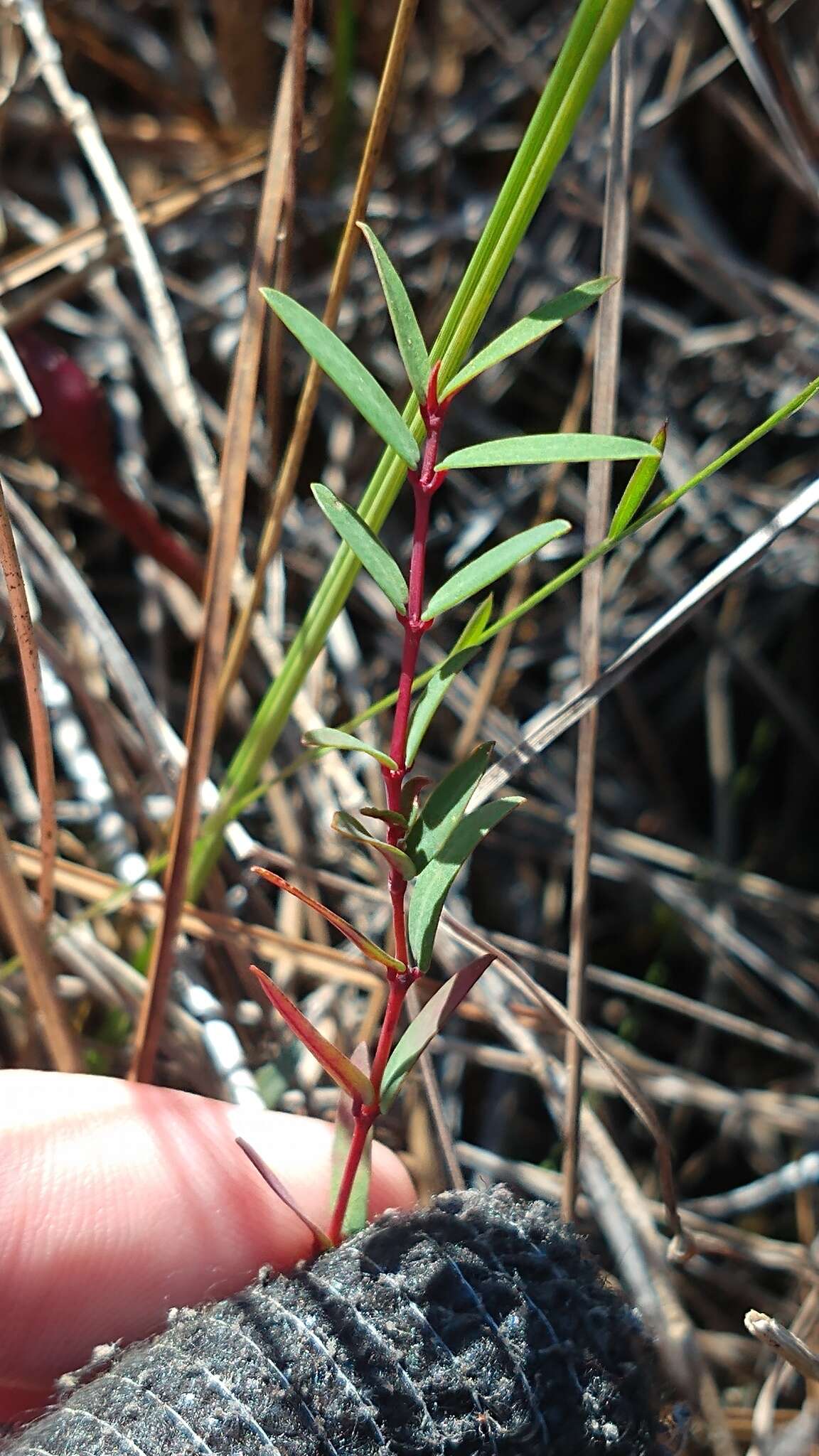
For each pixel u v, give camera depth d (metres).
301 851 0.32
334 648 0.34
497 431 0.39
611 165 0.23
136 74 0.40
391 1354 0.18
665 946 0.38
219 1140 0.23
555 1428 0.17
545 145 0.18
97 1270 0.23
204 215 0.40
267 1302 0.18
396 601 0.16
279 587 0.34
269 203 0.22
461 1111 0.33
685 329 0.40
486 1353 0.18
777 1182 0.31
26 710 0.36
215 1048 0.28
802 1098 0.34
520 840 0.37
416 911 0.17
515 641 0.38
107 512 0.27
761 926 0.38
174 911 0.24
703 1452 0.26
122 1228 0.23
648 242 0.39
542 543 0.16
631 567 0.40
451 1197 0.19
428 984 0.27
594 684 0.22
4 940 0.31
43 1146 0.23
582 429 0.40
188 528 0.38
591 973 0.32
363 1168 0.19
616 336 0.23
